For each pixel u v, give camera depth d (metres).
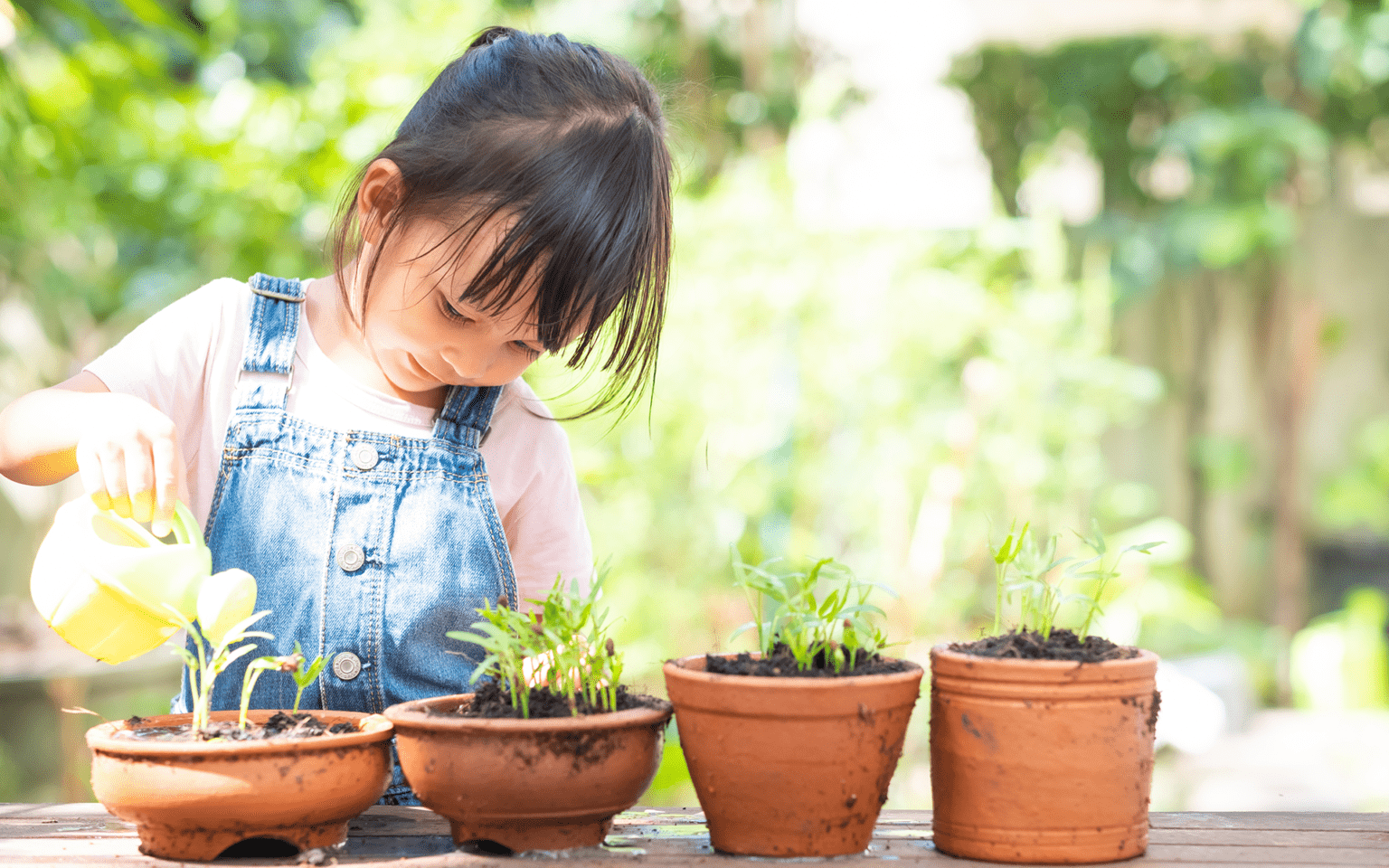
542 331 0.99
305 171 3.76
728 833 0.86
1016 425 3.98
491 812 0.84
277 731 0.89
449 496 1.18
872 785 0.85
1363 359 5.69
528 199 0.95
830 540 3.86
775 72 4.70
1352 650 5.16
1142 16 5.16
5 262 4.37
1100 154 5.37
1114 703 0.85
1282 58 5.27
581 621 0.91
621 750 0.85
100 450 0.89
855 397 3.77
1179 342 5.66
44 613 0.86
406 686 1.16
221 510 1.15
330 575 1.15
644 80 1.10
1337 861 0.85
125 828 0.95
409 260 1.01
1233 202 5.16
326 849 0.86
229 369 1.19
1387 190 5.64
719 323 3.71
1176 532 5.13
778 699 0.82
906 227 4.05
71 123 3.60
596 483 3.69
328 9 4.62
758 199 3.88
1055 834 0.84
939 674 0.88
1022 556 0.95
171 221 3.97
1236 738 4.46
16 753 3.40
